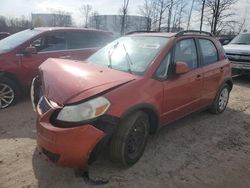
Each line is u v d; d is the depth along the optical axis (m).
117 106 3.45
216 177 3.82
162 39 4.66
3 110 6.02
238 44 10.77
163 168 3.94
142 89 3.83
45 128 3.31
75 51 7.24
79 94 3.36
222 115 6.18
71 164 3.34
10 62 6.14
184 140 4.84
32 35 6.71
